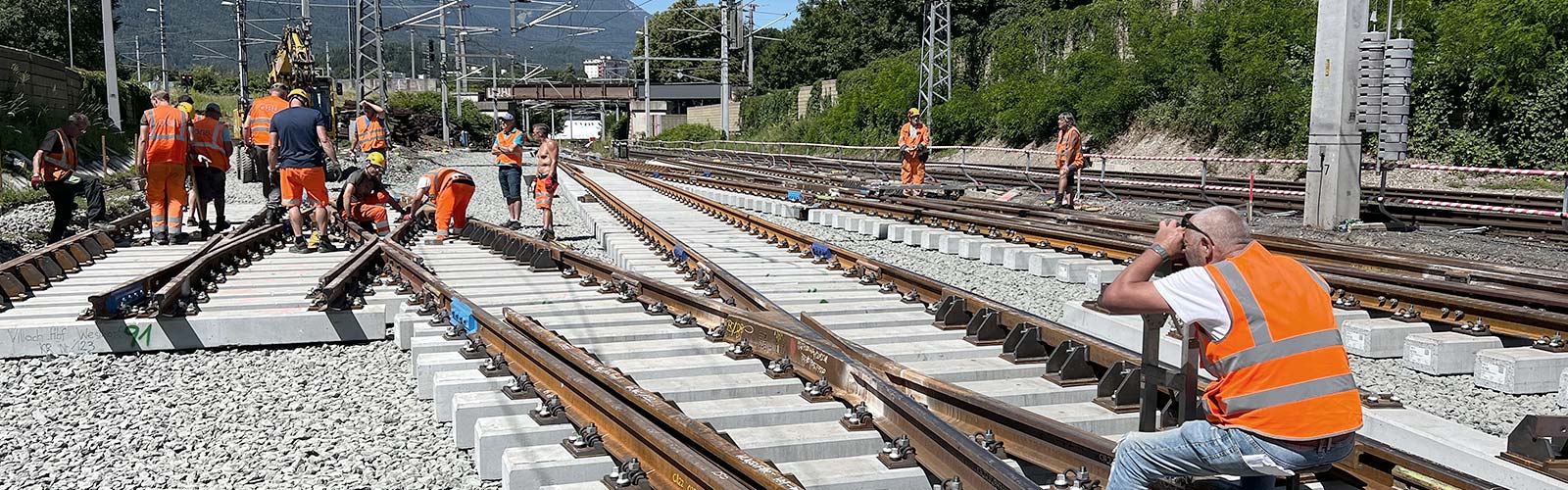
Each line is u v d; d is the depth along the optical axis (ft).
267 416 20.42
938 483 16.21
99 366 24.08
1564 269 38.91
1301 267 11.76
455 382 19.99
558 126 383.04
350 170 60.54
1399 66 49.39
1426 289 29.78
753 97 243.19
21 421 19.89
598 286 33.58
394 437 19.20
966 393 17.90
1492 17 82.48
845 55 257.14
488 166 131.54
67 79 100.07
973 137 152.25
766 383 21.06
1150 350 14.39
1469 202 59.98
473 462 17.92
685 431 15.88
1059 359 21.49
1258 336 11.26
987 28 169.99
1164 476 12.26
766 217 63.87
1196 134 114.21
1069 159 61.41
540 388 19.43
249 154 82.28
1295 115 98.17
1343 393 11.20
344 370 24.18
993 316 25.07
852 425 18.13
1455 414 20.59
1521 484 15.78
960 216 48.85
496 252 43.80
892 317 28.35
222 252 36.52
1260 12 111.86
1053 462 15.69
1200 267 11.70
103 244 44.21
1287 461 11.19
